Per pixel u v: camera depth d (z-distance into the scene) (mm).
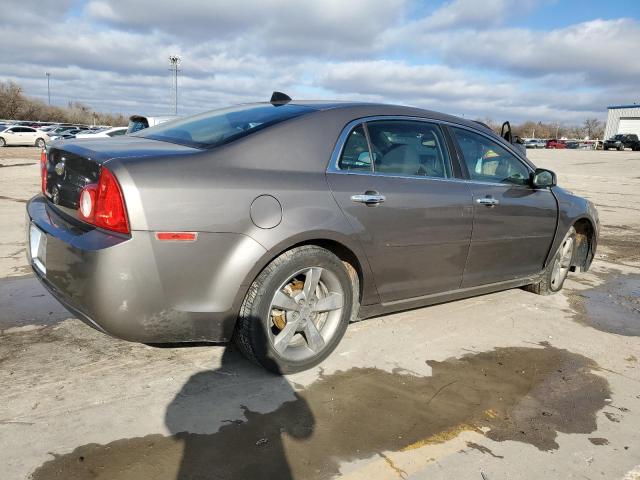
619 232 8844
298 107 3387
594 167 27594
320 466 2330
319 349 3170
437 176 3709
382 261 3328
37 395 2752
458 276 3885
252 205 2736
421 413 2809
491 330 4047
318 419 2686
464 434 2643
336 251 3201
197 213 2590
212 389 2910
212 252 2643
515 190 4246
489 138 4207
